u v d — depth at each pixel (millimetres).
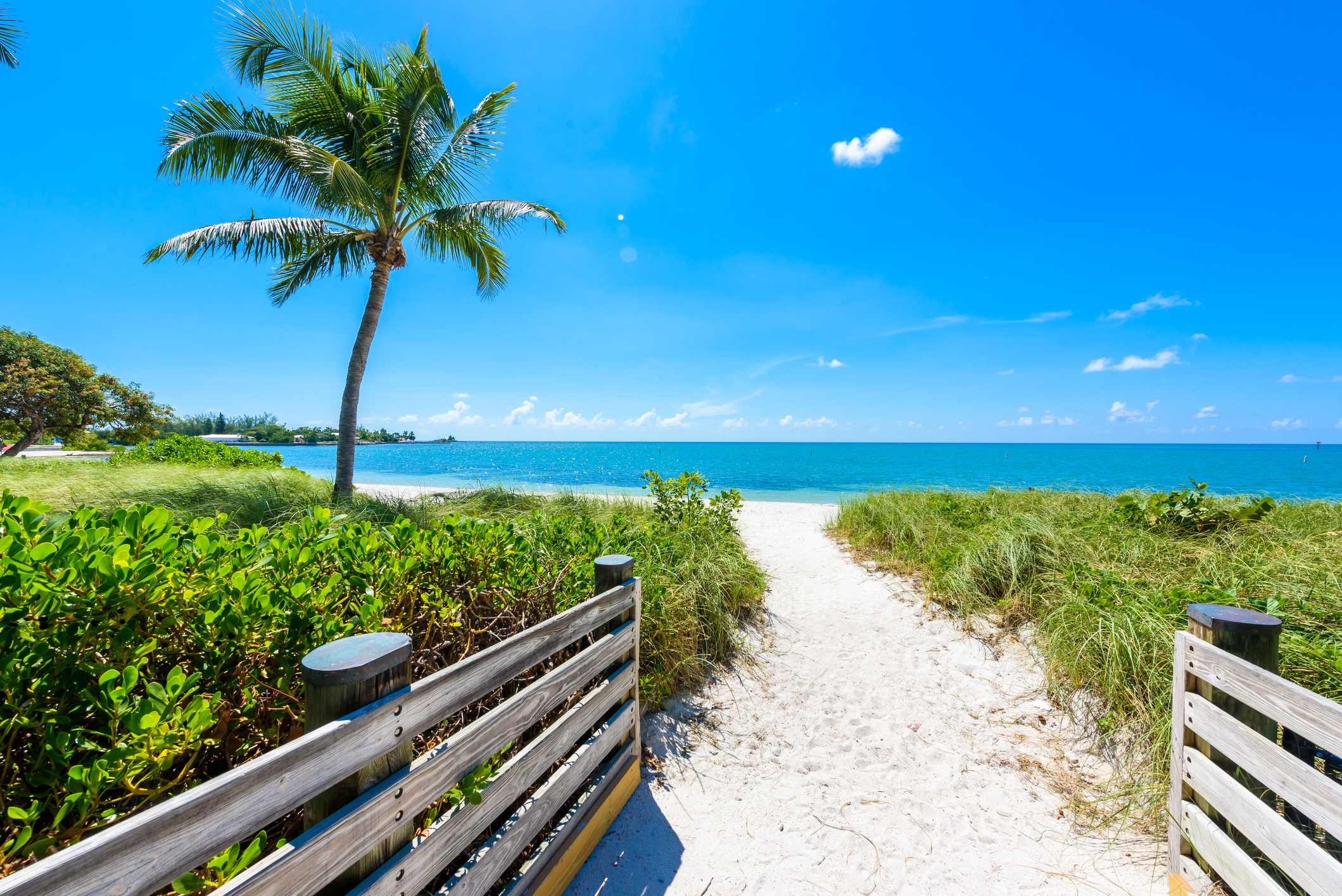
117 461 12352
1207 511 5223
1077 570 4160
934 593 4852
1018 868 2057
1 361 19656
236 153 7289
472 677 1462
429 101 8109
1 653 1187
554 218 9055
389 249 8445
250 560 1742
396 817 1213
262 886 896
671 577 4012
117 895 724
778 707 3246
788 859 2117
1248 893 1519
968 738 2914
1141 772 2457
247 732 1608
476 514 7645
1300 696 1347
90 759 1334
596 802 2166
